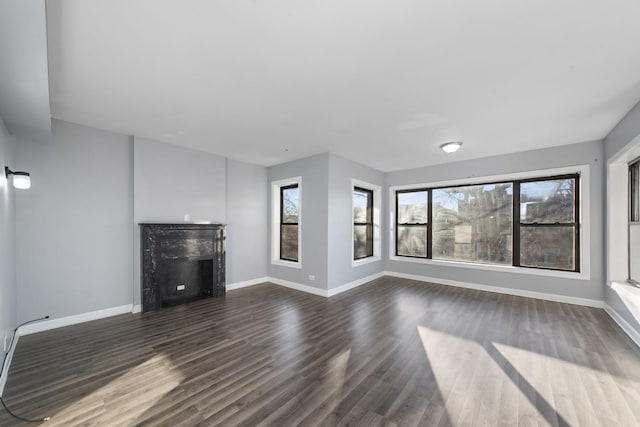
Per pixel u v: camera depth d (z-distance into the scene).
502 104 2.72
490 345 2.70
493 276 4.77
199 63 2.05
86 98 2.61
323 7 1.51
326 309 3.82
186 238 4.14
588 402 1.86
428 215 5.69
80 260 3.31
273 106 2.79
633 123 2.77
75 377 2.15
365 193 5.88
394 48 1.88
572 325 3.20
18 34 1.34
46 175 3.08
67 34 1.70
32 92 1.94
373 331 3.05
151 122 3.23
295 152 4.56
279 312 3.70
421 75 2.21
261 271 5.51
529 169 4.37
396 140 3.88
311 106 2.79
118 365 2.33
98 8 1.50
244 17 1.58
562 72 2.14
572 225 4.14
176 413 1.75
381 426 1.64
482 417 1.72
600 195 3.80
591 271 3.87
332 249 4.62
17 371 2.24
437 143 4.01
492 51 1.90
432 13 1.55
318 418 1.71
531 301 4.17
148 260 3.72
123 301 3.64
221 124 3.29
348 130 3.48
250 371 2.24
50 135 2.79
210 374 2.20
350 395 1.93
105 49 1.87
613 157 3.37
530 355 2.50
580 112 2.89
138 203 3.75
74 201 3.27
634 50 1.85
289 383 2.08
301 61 2.03
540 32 1.70
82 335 2.93
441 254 5.54
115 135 3.59
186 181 4.27
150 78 2.26
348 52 1.92
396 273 6.03
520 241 4.61
